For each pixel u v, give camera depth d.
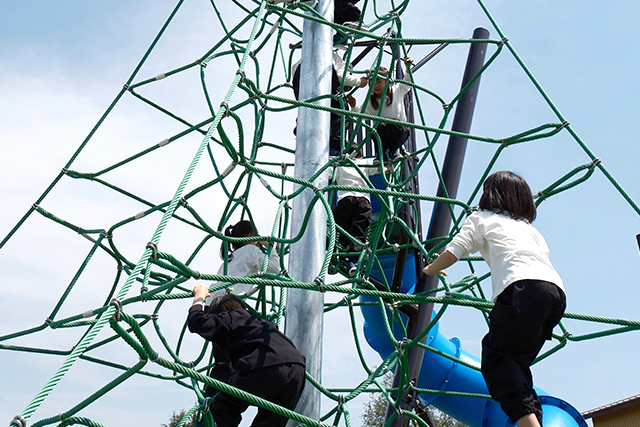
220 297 4.58
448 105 6.39
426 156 6.31
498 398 3.81
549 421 6.58
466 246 4.17
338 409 4.49
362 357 5.61
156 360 3.25
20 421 2.48
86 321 6.53
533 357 3.86
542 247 4.09
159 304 6.84
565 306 3.92
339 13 7.91
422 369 7.34
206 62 6.25
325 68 6.44
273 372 4.12
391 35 7.53
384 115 7.21
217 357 4.61
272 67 8.27
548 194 5.70
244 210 7.11
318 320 5.29
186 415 4.12
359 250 6.74
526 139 5.77
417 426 6.57
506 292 3.88
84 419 3.24
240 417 4.39
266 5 4.98
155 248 3.41
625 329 4.91
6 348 6.66
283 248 5.75
